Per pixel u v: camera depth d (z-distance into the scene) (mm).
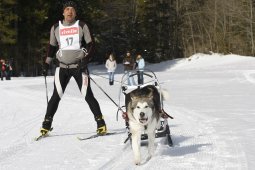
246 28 53375
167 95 6949
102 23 51688
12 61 35625
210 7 56000
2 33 33625
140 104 5773
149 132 6074
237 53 53344
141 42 56000
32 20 35844
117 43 55344
